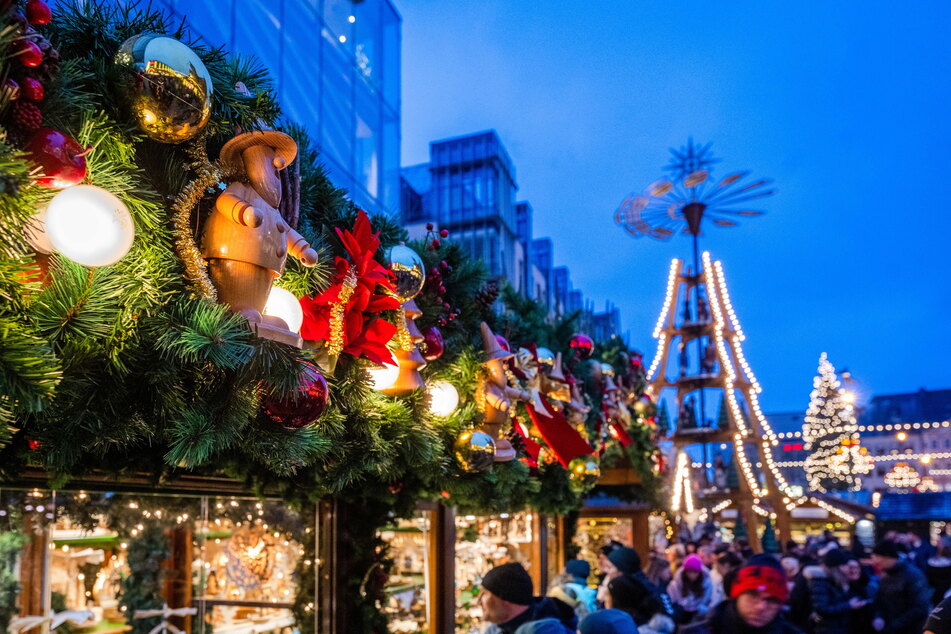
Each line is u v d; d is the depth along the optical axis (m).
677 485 11.87
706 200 14.38
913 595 5.21
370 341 2.21
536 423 3.74
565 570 5.22
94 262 1.24
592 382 6.01
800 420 50.31
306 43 12.02
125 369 1.48
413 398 2.80
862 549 8.48
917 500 17.48
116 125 1.52
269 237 1.68
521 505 5.00
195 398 1.67
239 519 3.65
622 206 15.05
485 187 29.66
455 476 3.18
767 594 2.74
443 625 4.61
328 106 12.55
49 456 1.64
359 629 3.58
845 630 5.28
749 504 13.92
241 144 1.69
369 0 14.53
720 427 13.84
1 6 1.11
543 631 2.71
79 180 1.24
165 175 1.70
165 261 1.57
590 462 5.61
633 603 3.78
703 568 5.57
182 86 1.47
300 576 3.65
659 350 12.84
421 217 29.30
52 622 3.35
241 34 10.13
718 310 13.31
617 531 10.10
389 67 15.16
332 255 2.55
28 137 1.19
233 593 3.93
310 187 2.57
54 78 1.28
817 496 17.69
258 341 1.59
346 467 2.50
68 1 1.64
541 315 5.61
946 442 43.25
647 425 8.26
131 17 1.76
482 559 5.99
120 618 3.76
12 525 2.98
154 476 2.69
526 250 34.38
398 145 15.19
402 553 4.40
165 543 3.99
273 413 1.74
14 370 1.11
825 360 25.78
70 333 1.34
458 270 3.50
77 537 3.37
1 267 1.16
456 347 3.28
